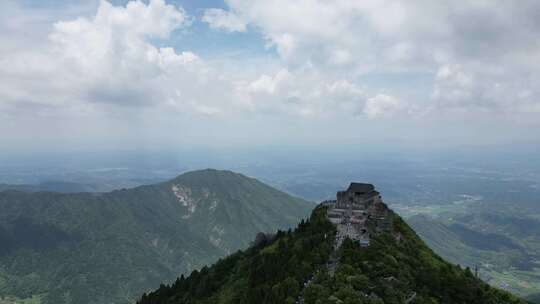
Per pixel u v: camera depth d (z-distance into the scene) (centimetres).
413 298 14338
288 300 13875
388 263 15638
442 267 17175
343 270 14912
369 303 13200
